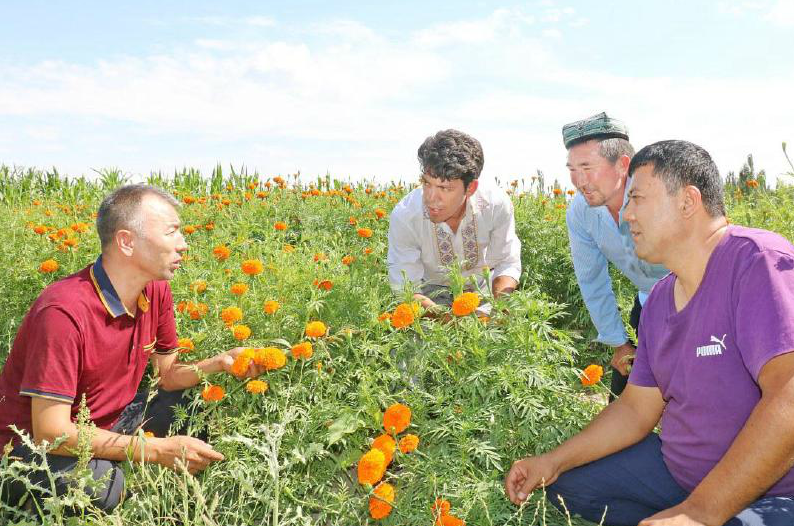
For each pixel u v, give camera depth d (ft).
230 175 41.57
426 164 11.43
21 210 25.59
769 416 5.81
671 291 7.54
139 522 7.75
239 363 9.27
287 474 8.76
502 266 14.07
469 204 12.92
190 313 11.54
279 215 26.91
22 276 15.67
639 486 7.72
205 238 20.13
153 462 8.36
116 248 8.66
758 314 6.11
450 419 8.66
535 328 9.31
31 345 8.17
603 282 12.25
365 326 10.77
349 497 8.55
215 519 8.39
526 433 8.39
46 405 8.05
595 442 7.87
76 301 8.34
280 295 12.05
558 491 8.08
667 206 6.67
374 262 16.47
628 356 11.48
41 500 8.21
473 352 9.20
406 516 7.83
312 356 10.09
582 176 10.56
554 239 21.04
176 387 10.15
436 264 13.65
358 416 9.23
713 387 6.69
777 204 16.62
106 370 8.93
